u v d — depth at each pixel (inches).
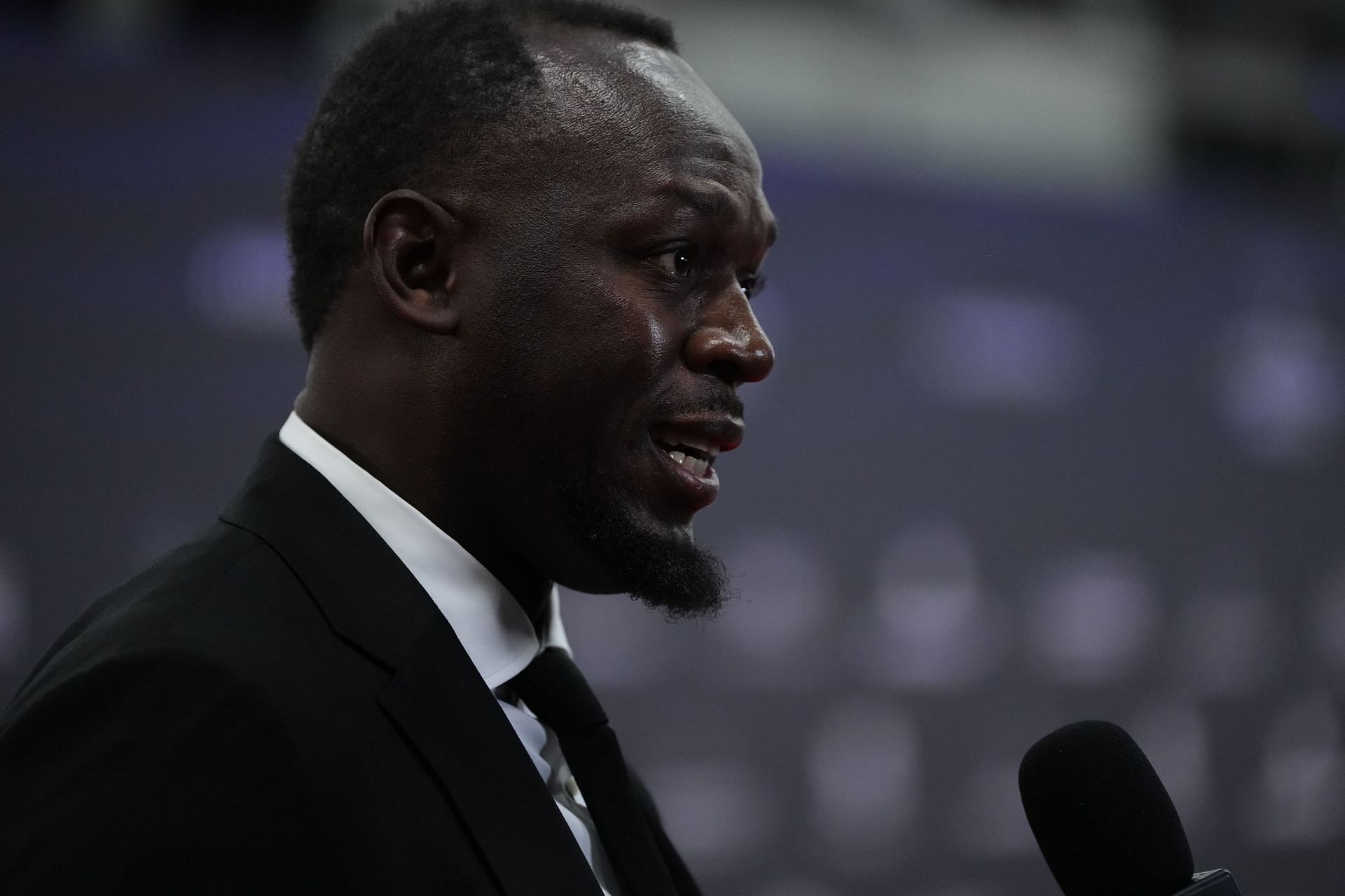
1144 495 503.8
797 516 453.7
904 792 452.8
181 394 378.9
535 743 118.5
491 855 99.3
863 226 479.5
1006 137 534.0
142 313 375.9
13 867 85.7
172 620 96.3
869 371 470.9
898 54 523.5
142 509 371.9
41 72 369.4
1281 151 581.3
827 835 441.4
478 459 116.1
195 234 384.8
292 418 124.2
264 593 102.2
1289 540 522.9
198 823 87.0
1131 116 561.0
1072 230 513.3
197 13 397.7
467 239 115.9
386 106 121.0
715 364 118.4
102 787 87.4
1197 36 578.9
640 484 116.3
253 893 87.7
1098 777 115.3
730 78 495.8
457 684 106.7
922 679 460.8
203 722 89.7
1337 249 561.3
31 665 355.3
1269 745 506.6
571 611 415.2
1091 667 485.7
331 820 92.3
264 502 112.5
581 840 117.0
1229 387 525.3
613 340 113.9
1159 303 519.8
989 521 479.2
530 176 115.4
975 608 472.7
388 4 428.8
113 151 376.5
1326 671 521.3
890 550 463.8
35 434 360.8
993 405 487.2
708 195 116.9
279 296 395.2
